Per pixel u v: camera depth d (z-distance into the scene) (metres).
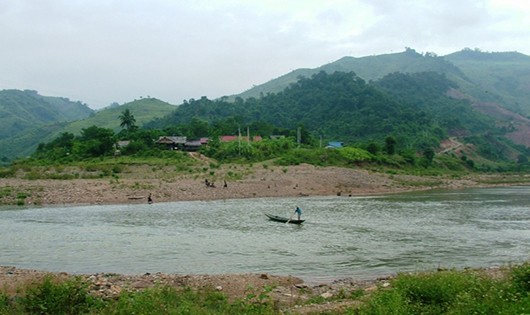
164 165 89.62
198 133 139.50
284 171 87.19
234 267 26.11
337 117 188.50
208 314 15.28
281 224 43.16
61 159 97.75
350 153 110.12
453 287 16.20
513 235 37.28
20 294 17.78
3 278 20.81
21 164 90.19
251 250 30.97
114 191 65.06
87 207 55.97
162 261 27.53
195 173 82.69
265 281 21.47
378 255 29.52
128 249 31.03
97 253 29.70
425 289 15.92
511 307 13.21
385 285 19.80
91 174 78.19
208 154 110.75
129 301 16.00
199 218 47.06
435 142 169.25
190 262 27.30
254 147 112.56
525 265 18.52
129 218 46.81
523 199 70.31
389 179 95.31
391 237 36.25
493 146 197.62
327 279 23.47
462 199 70.44
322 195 75.62
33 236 35.88
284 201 65.38
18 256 28.72
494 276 20.50
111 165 86.00
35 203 57.97
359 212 53.22
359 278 23.55
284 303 17.59
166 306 15.96
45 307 15.89
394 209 56.31
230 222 44.34
